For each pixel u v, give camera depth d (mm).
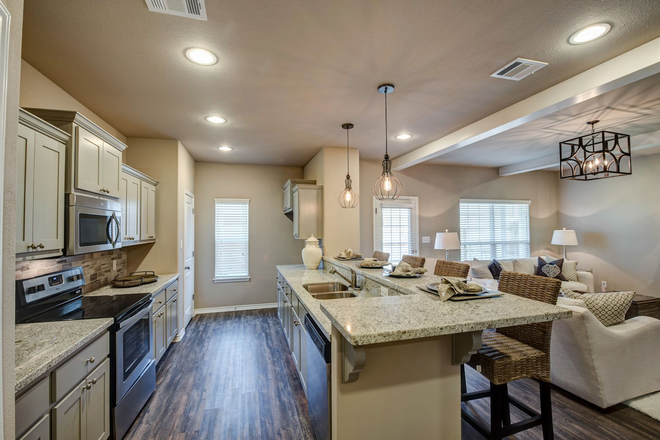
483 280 4305
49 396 1354
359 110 2965
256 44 1884
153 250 3750
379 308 1380
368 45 1909
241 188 5316
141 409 2355
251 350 3529
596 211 5820
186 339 3879
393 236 5637
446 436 1497
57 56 1982
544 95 2553
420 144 4238
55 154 1870
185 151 4289
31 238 1657
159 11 1574
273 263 5406
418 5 1555
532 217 6500
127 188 2924
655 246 4938
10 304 926
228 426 2180
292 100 2719
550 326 1652
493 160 5566
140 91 2504
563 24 1712
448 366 1506
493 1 1530
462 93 2607
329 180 4297
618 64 2047
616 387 2279
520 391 2592
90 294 2609
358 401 1367
